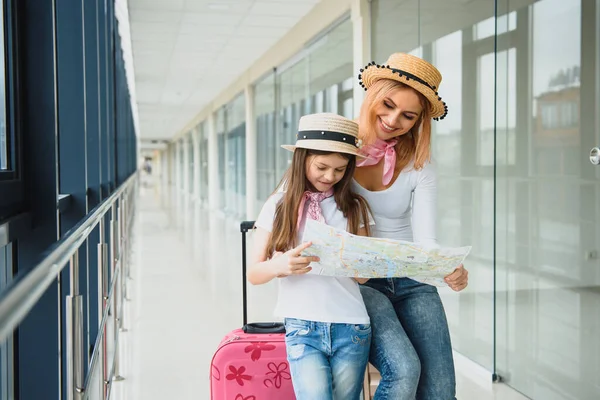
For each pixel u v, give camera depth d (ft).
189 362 14.02
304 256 6.02
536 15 11.19
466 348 14.38
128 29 26.81
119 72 33.50
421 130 6.68
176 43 29.71
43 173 8.01
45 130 7.98
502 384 12.80
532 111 11.44
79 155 11.71
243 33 28.14
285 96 31.78
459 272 6.34
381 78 6.62
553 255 10.98
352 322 6.25
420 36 16.22
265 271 6.21
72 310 5.89
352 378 6.27
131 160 65.51
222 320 17.66
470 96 13.78
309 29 25.02
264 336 7.66
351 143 6.28
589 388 10.05
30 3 7.89
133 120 74.02
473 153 13.75
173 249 32.04
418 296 6.87
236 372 7.39
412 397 6.21
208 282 23.09
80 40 11.69
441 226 15.55
